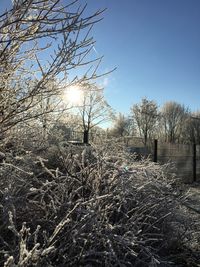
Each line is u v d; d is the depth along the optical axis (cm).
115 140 580
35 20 309
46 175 500
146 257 429
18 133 409
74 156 471
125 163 538
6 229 355
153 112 6931
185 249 510
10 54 343
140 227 428
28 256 277
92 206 385
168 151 1920
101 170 461
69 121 519
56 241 342
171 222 503
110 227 377
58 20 319
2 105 358
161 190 519
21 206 379
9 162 394
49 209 401
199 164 2017
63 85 371
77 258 348
